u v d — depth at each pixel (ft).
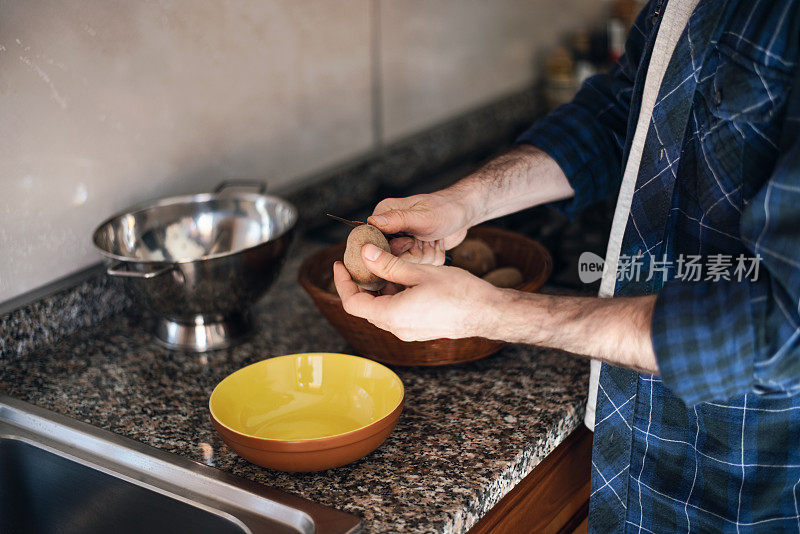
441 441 3.04
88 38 3.90
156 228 4.10
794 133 2.17
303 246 5.12
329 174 5.57
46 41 3.72
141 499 2.92
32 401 3.43
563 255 4.74
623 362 2.47
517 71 7.80
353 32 5.60
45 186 3.87
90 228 4.14
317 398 3.21
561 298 2.56
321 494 2.72
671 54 2.78
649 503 3.06
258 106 4.96
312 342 3.95
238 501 2.76
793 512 2.80
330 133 5.62
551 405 3.26
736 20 2.50
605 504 3.19
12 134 3.67
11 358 3.78
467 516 2.66
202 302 3.69
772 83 2.36
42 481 3.20
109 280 4.21
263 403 3.16
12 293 3.84
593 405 3.23
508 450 2.96
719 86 2.53
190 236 4.19
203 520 2.77
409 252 3.19
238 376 3.09
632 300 2.48
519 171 3.43
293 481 2.81
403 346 3.43
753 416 2.69
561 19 8.31
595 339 2.46
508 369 3.59
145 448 3.04
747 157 2.49
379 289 2.91
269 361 3.18
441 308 2.55
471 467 2.86
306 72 5.27
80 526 3.18
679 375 2.32
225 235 4.25
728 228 2.64
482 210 3.34
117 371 3.69
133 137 4.24
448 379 3.52
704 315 2.28
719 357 2.27
